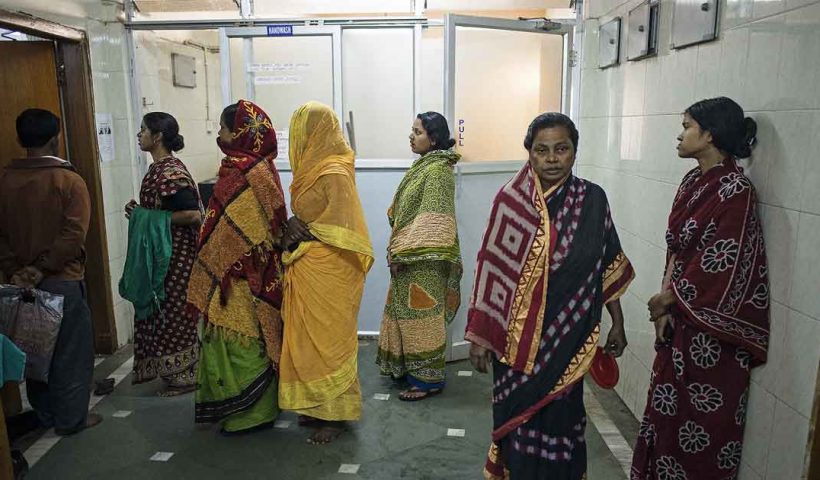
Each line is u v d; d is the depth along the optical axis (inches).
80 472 90.7
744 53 72.2
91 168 130.3
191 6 144.5
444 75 123.2
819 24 59.0
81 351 100.3
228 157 95.5
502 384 68.2
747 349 68.1
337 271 94.6
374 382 123.4
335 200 92.4
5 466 72.4
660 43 97.1
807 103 60.7
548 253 64.9
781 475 64.2
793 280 63.0
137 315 114.3
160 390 119.3
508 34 134.5
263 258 96.6
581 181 66.8
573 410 67.0
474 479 88.6
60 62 126.0
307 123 92.3
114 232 140.7
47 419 101.2
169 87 172.7
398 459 94.1
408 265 113.3
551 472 67.2
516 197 66.9
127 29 142.1
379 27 137.2
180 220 111.9
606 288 68.2
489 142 138.6
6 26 103.7
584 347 65.9
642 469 78.7
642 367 103.7
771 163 66.7
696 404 71.2
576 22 133.9
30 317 90.3
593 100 134.6
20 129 94.2
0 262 97.6
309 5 140.4
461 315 133.7
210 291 96.0
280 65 140.2
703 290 68.9
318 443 98.5
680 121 89.4
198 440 100.0
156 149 113.5
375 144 145.3
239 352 97.2
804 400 60.9
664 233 94.3
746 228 66.9
